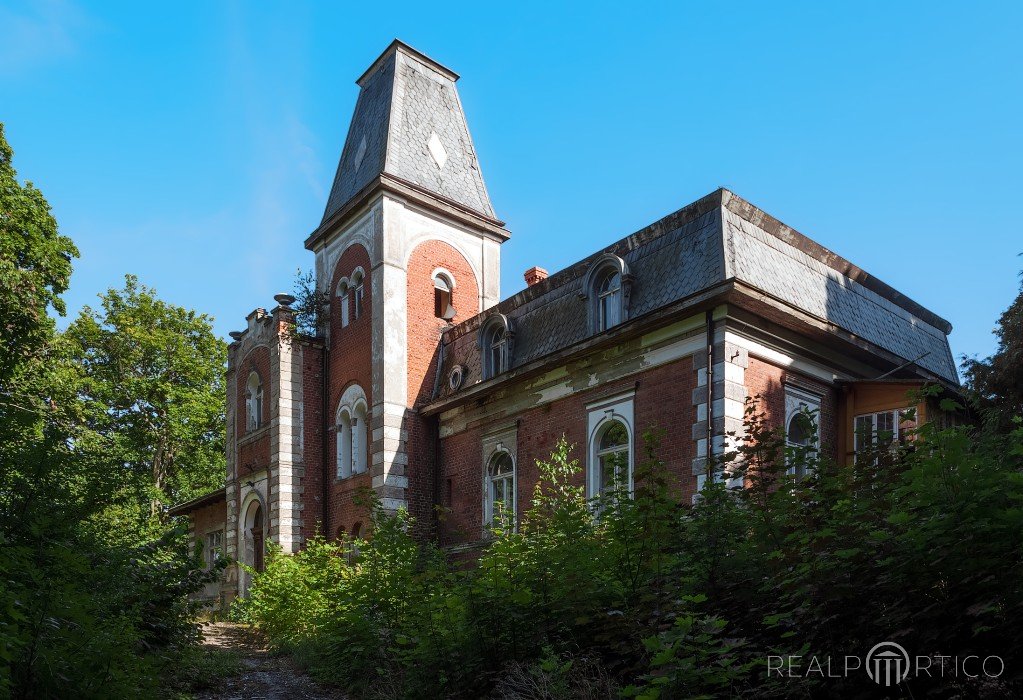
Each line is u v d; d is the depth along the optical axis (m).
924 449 5.20
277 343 22.66
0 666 4.57
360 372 21.59
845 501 5.45
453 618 7.43
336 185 24.75
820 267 16.30
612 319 15.80
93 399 30.66
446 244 22.77
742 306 13.30
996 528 4.25
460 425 19.56
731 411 12.99
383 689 8.21
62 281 20.12
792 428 14.20
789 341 14.27
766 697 5.19
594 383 15.66
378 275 21.27
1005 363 13.64
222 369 35.00
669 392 14.04
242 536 23.92
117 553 7.54
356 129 24.98
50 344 19.33
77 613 5.12
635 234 15.96
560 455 14.45
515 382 17.58
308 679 9.67
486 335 19.53
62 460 6.88
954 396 14.47
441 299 22.55
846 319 16.19
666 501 6.75
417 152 23.19
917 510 4.80
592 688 6.03
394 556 9.90
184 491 33.56
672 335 14.12
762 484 6.74
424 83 24.69
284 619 12.69
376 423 20.34
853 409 15.05
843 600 5.04
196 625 9.15
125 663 5.54
